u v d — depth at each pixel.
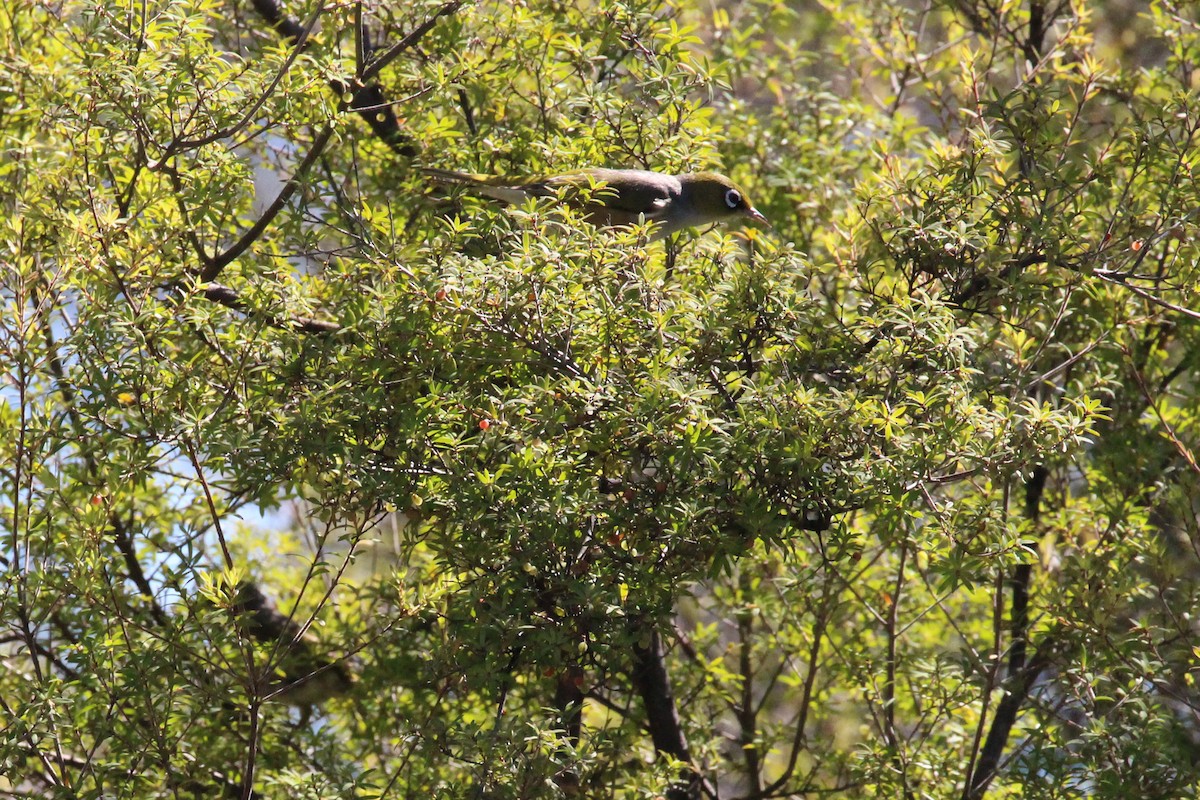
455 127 13.52
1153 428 14.12
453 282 9.41
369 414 9.84
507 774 9.45
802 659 15.29
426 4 12.62
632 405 9.41
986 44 16.39
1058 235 10.80
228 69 11.31
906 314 10.23
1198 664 11.64
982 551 9.73
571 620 9.66
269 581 16.27
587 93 12.37
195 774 11.92
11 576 10.17
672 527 9.50
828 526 9.95
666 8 15.29
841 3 18.23
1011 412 9.91
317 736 13.52
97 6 10.55
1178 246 11.73
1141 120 11.48
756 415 9.52
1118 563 12.57
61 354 10.42
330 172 13.84
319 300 10.95
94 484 10.40
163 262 10.73
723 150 16.75
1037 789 11.42
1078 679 11.73
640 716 14.63
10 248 10.28
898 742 12.69
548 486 9.42
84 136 11.09
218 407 10.11
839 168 16.53
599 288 9.91
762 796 13.80
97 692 10.67
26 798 10.09
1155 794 10.84
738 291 10.48
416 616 10.34
